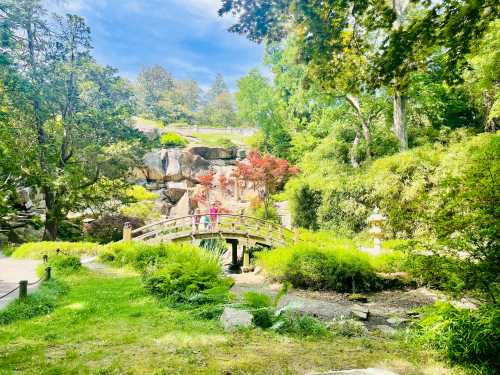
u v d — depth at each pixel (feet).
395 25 37.27
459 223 15.21
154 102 246.06
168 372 12.15
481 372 12.89
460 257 16.21
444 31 15.37
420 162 53.67
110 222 72.23
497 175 14.56
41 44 58.65
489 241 14.94
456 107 72.64
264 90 110.63
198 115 259.80
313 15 16.66
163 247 42.11
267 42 18.26
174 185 100.12
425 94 66.18
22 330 17.38
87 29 59.93
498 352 13.24
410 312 28.19
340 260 38.04
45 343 15.55
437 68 65.26
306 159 84.84
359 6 16.21
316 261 38.52
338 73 19.92
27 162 56.75
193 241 52.65
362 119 71.77
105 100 62.85
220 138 129.49
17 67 54.65
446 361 13.92
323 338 17.54
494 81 55.47
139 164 69.41
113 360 13.38
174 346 15.05
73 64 58.85
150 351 14.42
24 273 36.19
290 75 61.46
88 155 59.26
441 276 16.62
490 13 15.06
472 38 16.29
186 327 18.15
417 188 49.65
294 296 35.04
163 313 21.09
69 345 15.29
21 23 54.75
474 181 14.93
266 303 20.39
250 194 97.96
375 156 72.84
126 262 40.81
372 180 58.85
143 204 86.79
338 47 18.22
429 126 74.79
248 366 12.82
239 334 17.07
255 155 78.89
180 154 105.19
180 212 88.43
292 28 17.42
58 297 24.72
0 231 61.57
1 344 15.40
